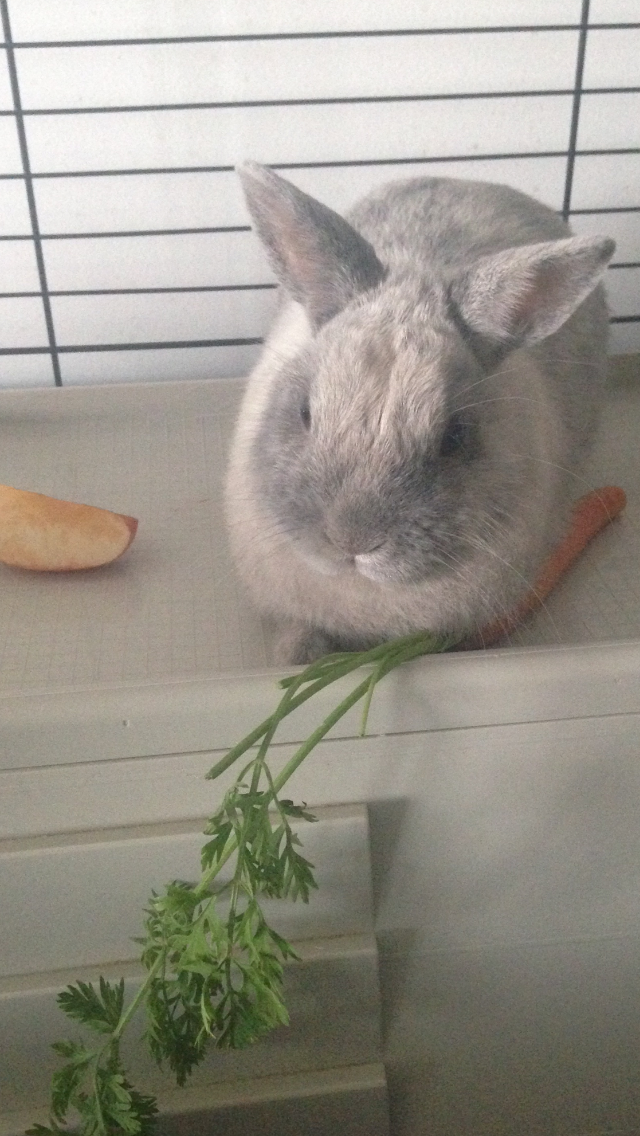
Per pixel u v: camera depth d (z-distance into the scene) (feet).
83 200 2.01
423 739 1.26
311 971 1.33
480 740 1.27
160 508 1.73
